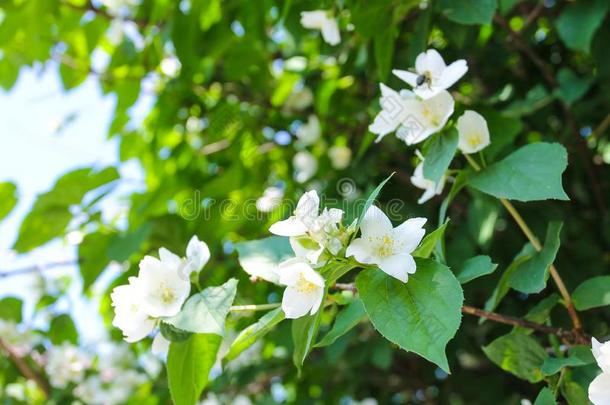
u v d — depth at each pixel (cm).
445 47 324
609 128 347
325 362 358
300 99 375
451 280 156
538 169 189
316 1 300
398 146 331
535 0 335
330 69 363
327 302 193
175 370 180
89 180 319
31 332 380
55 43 378
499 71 349
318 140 371
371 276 163
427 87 198
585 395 190
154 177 383
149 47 361
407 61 279
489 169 198
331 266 164
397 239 163
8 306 376
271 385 384
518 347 198
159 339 188
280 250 200
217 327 167
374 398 389
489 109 235
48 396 385
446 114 198
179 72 346
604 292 198
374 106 270
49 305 397
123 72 373
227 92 372
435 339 150
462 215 322
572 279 308
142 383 386
